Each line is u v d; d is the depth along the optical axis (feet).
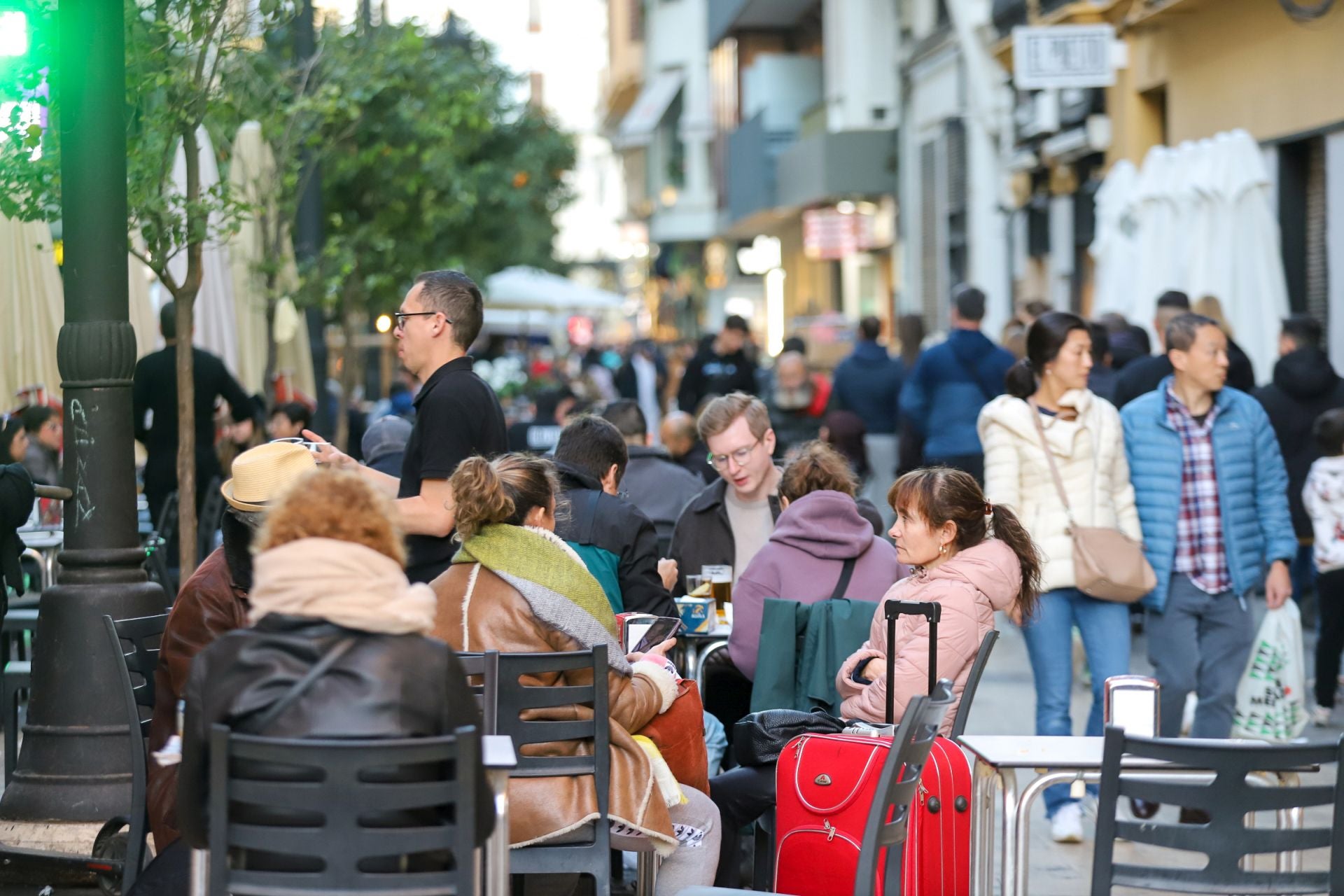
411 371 56.75
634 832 44.55
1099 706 64.03
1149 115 154.30
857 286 308.19
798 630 55.72
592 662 42.45
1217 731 65.00
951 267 230.68
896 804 39.78
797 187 293.84
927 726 38.86
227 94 79.36
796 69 344.90
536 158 248.93
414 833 31.71
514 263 287.48
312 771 32.27
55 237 99.14
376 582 32.45
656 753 46.32
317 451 54.29
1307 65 120.88
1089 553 62.34
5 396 91.66
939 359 106.52
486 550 44.68
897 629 50.42
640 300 627.05
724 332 152.56
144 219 72.28
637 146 566.77
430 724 32.60
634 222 602.03
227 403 102.32
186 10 73.05
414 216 173.99
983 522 51.70
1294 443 94.99
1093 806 67.92
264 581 32.40
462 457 54.39
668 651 61.98
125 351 57.11
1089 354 64.39
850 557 58.08
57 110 67.21
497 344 409.69
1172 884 36.35
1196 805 36.14
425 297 55.47
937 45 234.58
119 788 56.29
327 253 117.39
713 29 382.42
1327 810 66.95
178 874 40.78
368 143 160.66
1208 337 64.03
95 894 54.54
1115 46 138.62
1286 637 66.54
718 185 406.82
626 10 550.36
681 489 82.64
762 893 38.27
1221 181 116.37
